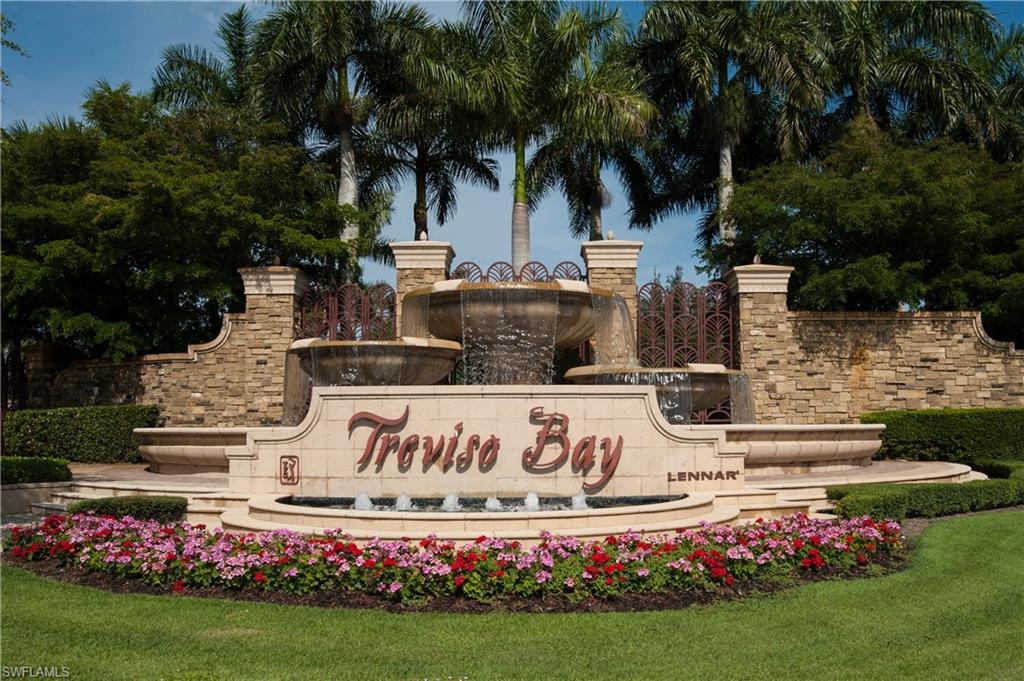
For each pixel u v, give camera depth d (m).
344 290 19.22
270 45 24.09
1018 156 26.92
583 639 6.23
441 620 6.68
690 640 6.25
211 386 19.48
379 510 10.04
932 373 19.36
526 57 22.25
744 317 19.16
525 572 7.32
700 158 30.38
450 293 13.71
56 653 5.93
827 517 11.15
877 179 20.25
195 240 21.17
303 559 7.55
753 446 13.80
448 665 5.67
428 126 24.53
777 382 19.02
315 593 7.42
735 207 22.80
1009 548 9.63
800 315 19.28
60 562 8.77
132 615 6.89
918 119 27.61
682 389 14.09
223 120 23.70
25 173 21.59
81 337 21.56
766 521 9.70
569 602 7.15
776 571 8.12
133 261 21.92
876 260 19.38
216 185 20.94
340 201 24.83
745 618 6.81
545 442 10.93
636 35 27.83
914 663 5.81
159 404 19.66
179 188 19.48
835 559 8.51
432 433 10.89
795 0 26.94
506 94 21.50
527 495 10.66
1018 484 13.12
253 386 19.31
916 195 19.61
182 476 14.77
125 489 12.70
